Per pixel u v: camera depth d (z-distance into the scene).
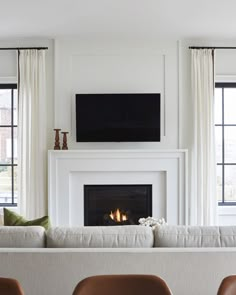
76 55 6.11
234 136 6.40
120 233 3.11
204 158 6.06
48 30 5.64
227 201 6.39
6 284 2.01
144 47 6.11
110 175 6.05
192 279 3.01
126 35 5.90
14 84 6.25
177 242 3.08
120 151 5.95
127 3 4.57
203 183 6.04
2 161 6.38
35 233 3.09
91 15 5.00
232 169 6.39
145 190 6.10
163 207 6.08
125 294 2.07
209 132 6.05
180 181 5.98
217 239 3.09
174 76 6.13
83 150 5.93
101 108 6.04
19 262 3.01
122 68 6.12
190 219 6.04
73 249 3.02
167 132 6.14
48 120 6.12
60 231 3.11
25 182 6.03
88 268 3.01
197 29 5.60
